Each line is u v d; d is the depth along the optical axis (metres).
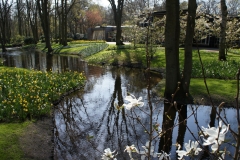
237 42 22.59
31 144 4.79
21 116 5.80
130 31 21.91
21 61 19.53
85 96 9.18
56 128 6.11
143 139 5.36
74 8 39.62
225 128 1.16
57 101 8.16
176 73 7.96
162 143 5.07
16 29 60.06
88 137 2.26
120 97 9.13
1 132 4.95
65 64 17.66
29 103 6.41
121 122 6.46
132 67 15.75
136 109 7.42
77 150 4.97
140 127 6.04
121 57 17.77
